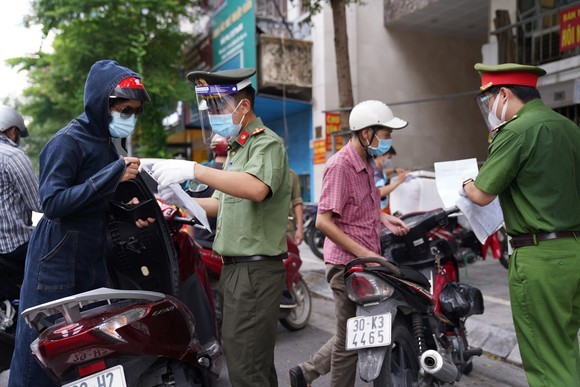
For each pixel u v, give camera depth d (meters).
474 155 13.20
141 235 2.43
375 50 11.88
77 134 2.22
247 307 2.24
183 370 2.31
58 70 11.97
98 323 1.95
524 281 2.22
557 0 7.60
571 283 2.16
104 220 2.35
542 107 2.28
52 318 2.22
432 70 12.60
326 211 2.57
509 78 2.31
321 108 11.34
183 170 2.11
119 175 2.12
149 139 12.73
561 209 2.17
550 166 2.15
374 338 2.31
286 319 4.64
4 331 3.04
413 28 12.17
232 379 2.26
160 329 2.13
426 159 12.57
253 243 2.26
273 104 11.86
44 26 11.38
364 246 2.67
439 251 3.29
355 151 2.67
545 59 7.77
